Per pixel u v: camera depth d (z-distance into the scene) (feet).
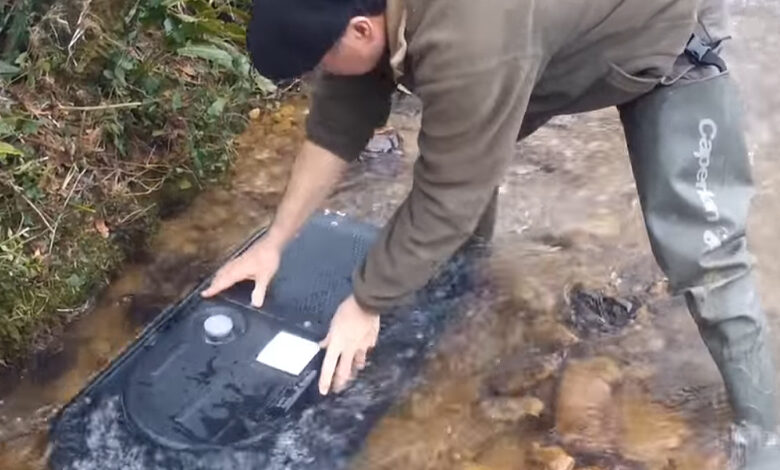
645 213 5.82
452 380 6.47
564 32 5.05
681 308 7.16
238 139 8.50
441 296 6.89
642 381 6.68
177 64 8.31
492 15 4.51
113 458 5.70
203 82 8.40
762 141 8.52
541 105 5.70
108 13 7.66
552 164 8.33
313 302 6.33
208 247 7.57
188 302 6.36
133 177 7.67
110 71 7.66
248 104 8.73
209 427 5.70
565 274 7.35
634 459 6.21
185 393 5.86
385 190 8.07
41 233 6.98
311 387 5.91
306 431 5.80
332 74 5.48
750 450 6.02
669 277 5.84
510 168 8.28
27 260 6.74
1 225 6.84
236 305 6.28
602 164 8.33
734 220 5.71
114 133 7.59
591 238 7.66
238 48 8.70
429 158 4.96
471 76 4.57
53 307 6.84
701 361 6.79
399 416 6.16
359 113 5.88
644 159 5.74
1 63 7.23
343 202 7.95
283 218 6.31
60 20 7.45
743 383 5.91
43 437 6.19
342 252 6.70
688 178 5.66
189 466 5.59
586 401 6.53
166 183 7.80
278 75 4.77
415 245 5.26
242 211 7.88
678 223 5.72
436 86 4.65
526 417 6.41
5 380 6.58
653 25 5.32
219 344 6.08
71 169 7.34
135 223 7.53
